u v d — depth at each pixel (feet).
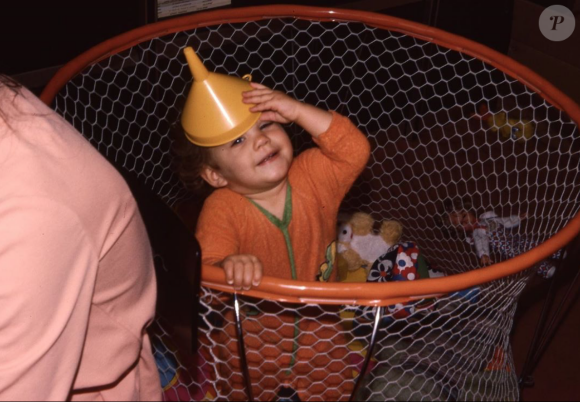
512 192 7.68
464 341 5.27
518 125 8.28
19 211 2.10
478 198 7.61
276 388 4.97
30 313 2.12
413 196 7.61
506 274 3.46
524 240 6.57
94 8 5.83
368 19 5.51
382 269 5.63
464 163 8.09
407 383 4.95
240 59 6.85
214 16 5.37
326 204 4.80
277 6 5.50
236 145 4.28
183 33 6.30
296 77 7.06
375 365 5.05
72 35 5.81
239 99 4.19
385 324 5.28
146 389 3.23
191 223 5.97
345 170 4.72
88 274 2.31
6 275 2.08
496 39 8.60
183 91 6.17
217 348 4.89
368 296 3.27
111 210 2.40
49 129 2.26
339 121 4.53
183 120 4.31
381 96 8.18
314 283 3.29
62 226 2.18
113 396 2.95
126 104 6.31
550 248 3.57
